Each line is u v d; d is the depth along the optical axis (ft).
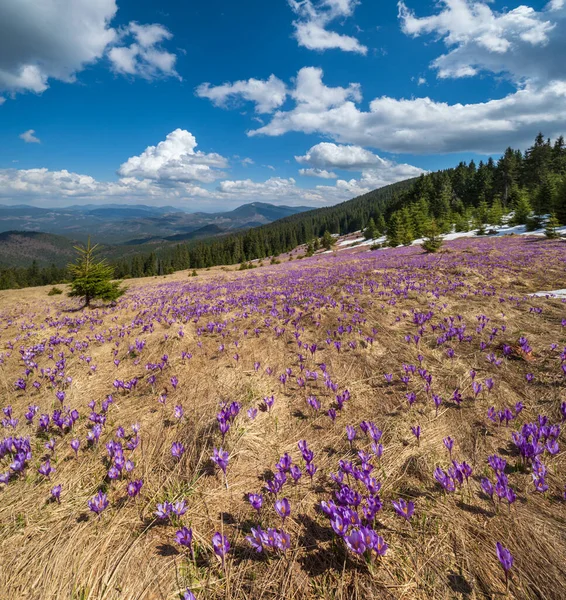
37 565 8.05
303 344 22.75
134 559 8.06
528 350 17.89
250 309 35.24
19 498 10.44
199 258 350.02
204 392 17.11
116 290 52.21
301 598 6.92
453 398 13.82
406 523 8.52
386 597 6.76
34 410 15.35
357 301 33.06
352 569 7.45
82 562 8.06
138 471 11.49
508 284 38.52
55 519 9.50
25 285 365.61
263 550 8.07
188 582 7.44
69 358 24.45
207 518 9.29
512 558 7.12
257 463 11.57
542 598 6.49
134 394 17.78
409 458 11.02
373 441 11.79
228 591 7.17
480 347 19.21
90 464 12.09
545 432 10.91
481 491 9.32
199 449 12.21
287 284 55.67
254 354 21.93
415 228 190.29
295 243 453.99
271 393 16.55
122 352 24.85
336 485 10.16
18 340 31.99
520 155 298.35
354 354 20.31
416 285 39.93
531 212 166.09
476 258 63.52
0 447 12.11
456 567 7.29
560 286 35.24
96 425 13.10
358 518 7.98
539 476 8.99
